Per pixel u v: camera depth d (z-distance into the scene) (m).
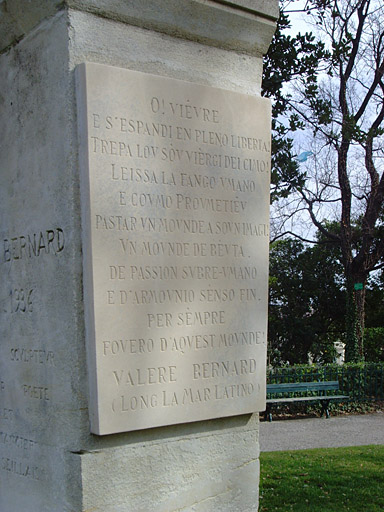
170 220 3.37
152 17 3.37
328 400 12.80
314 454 8.68
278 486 6.77
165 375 3.33
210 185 3.52
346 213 17.38
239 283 3.64
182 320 3.40
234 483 3.68
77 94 3.12
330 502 6.18
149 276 3.28
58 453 3.26
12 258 3.63
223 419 3.65
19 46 3.54
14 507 3.61
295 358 21.06
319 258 21.27
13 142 3.60
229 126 3.61
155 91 3.32
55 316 3.27
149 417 3.26
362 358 16.89
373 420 12.37
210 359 3.51
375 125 17.08
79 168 3.14
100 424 3.09
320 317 21.59
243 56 3.79
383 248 16.92
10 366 3.66
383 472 7.33
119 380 3.16
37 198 3.39
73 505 3.16
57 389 3.26
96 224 3.10
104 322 3.12
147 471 3.33
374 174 16.95
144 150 3.27
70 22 3.14
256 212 3.71
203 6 3.47
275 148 13.55
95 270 3.09
